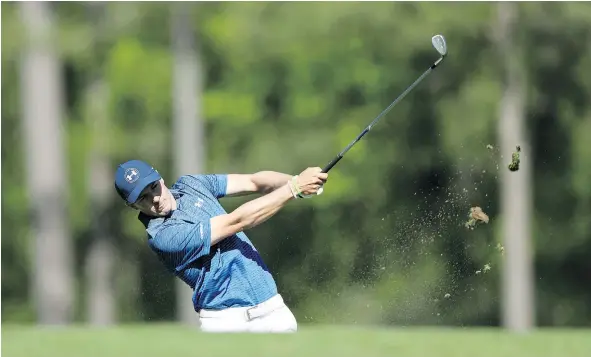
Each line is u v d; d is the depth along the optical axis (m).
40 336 18.75
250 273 21.58
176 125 83.81
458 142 84.75
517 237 79.56
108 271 93.62
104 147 90.69
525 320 78.81
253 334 18.22
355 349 16.86
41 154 85.19
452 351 17.00
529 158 84.56
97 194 93.06
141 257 93.75
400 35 83.19
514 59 79.50
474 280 36.56
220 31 87.00
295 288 40.59
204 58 91.75
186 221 21.34
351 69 88.62
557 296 98.06
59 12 84.81
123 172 21.17
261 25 86.94
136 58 86.31
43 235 86.06
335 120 91.12
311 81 90.31
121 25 86.06
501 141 81.06
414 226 36.97
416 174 89.25
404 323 36.72
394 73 88.88
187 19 83.06
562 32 81.81
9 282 107.94
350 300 38.47
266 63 90.62
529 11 78.50
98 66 87.75
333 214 86.69
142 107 91.38
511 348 17.44
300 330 20.94
